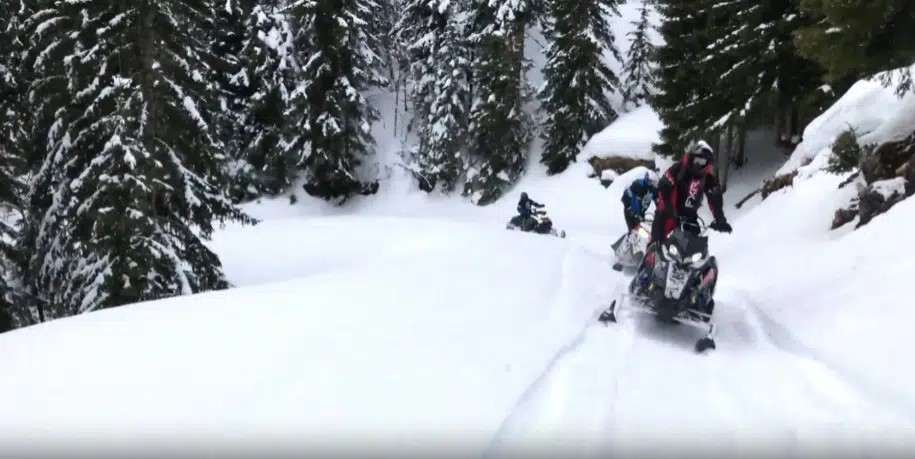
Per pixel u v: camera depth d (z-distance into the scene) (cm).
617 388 439
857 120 1349
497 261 890
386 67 3597
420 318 539
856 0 796
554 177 2931
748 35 1838
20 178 1406
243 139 3228
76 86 1141
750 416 397
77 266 1194
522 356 473
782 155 2364
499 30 2877
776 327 635
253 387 373
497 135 2944
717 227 632
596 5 2848
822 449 348
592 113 2894
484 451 311
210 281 1281
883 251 751
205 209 1233
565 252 1054
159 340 457
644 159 2655
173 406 344
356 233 1898
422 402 367
